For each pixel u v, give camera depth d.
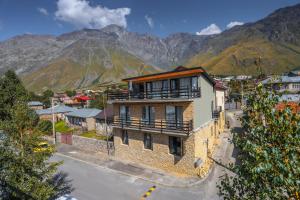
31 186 13.62
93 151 35.00
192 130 23.73
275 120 5.63
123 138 30.75
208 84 31.00
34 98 101.38
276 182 5.09
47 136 44.69
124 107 30.45
